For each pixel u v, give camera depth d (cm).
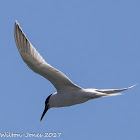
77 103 1494
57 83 1481
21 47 1380
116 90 1554
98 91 1540
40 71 1438
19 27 1371
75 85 1463
